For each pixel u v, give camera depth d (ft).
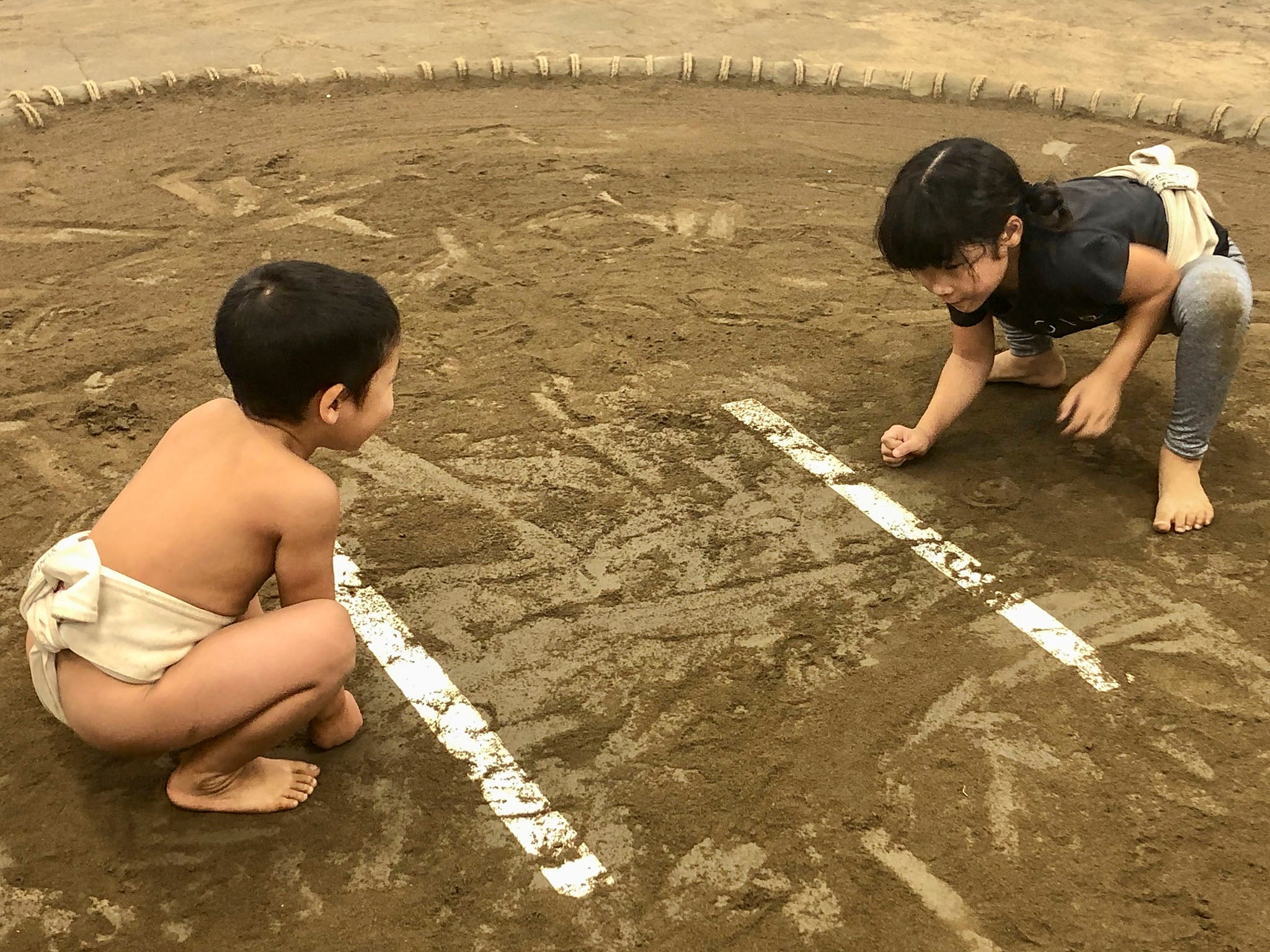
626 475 7.77
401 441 8.07
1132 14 19.08
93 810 5.32
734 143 13.76
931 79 15.56
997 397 8.68
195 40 17.01
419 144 13.50
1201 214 7.08
